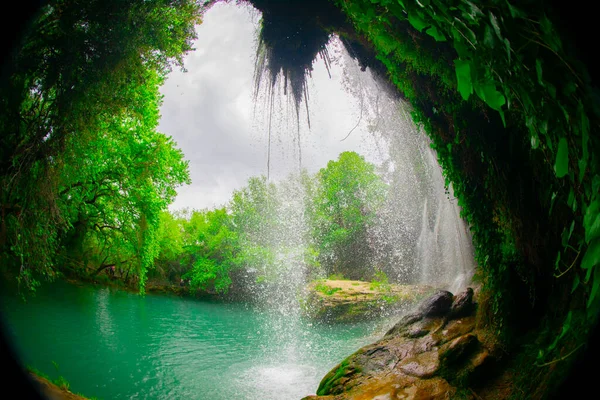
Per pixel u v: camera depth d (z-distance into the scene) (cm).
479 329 560
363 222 2778
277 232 3092
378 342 638
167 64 784
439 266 1597
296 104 944
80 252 2200
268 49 845
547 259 428
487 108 444
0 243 711
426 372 491
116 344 1152
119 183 1631
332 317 1628
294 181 3219
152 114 1686
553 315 413
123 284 2648
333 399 484
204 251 3228
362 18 298
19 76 604
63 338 1095
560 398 195
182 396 777
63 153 753
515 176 443
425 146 1137
